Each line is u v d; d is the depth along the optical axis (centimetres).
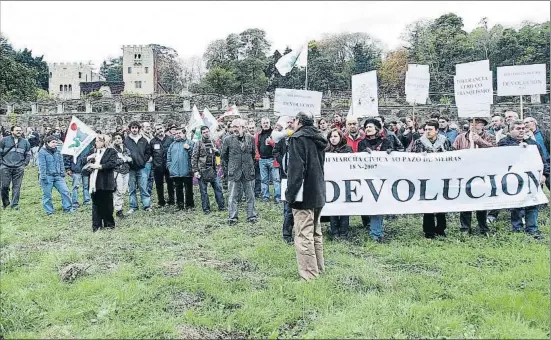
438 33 6144
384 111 3266
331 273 636
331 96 3719
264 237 855
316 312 523
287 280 620
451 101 3800
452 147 912
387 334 463
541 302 523
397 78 7081
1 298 569
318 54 6519
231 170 982
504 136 923
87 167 942
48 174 1136
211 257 739
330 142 862
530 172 846
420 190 834
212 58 7638
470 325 481
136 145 1147
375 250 762
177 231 923
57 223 1038
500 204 838
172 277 628
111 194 960
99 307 539
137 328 486
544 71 988
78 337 471
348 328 475
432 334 467
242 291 589
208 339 471
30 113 3475
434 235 838
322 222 923
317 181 618
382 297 554
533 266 646
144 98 3562
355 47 7862
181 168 1145
